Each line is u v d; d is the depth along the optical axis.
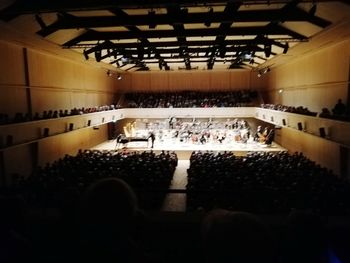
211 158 17.27
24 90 15.87
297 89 22.11
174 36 15.75
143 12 13.10
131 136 27.17
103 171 13.27
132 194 1.37
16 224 2.25
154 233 2.88
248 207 8.02
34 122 14.30
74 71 22.25
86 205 1.33
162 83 34.91
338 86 15.48
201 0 9.59
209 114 29.78
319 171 13.23
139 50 17.56
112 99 32.53
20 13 10.31
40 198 8.31
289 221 1.66
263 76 33.69
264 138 26.27
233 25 15.92
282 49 19.70
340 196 8.87
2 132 12.01
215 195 8.05
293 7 11.97
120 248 1.30
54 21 13.05
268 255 1.13
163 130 28.70
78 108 22.95
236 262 1.11
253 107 29.56
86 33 16.33
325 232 1.59
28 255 2.09
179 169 20.42
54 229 2.43
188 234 2.88
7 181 13.72
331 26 12.40
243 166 14.41
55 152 18.55
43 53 17.56
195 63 30.03
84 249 1.32
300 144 20.84
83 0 9.83
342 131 12.45
